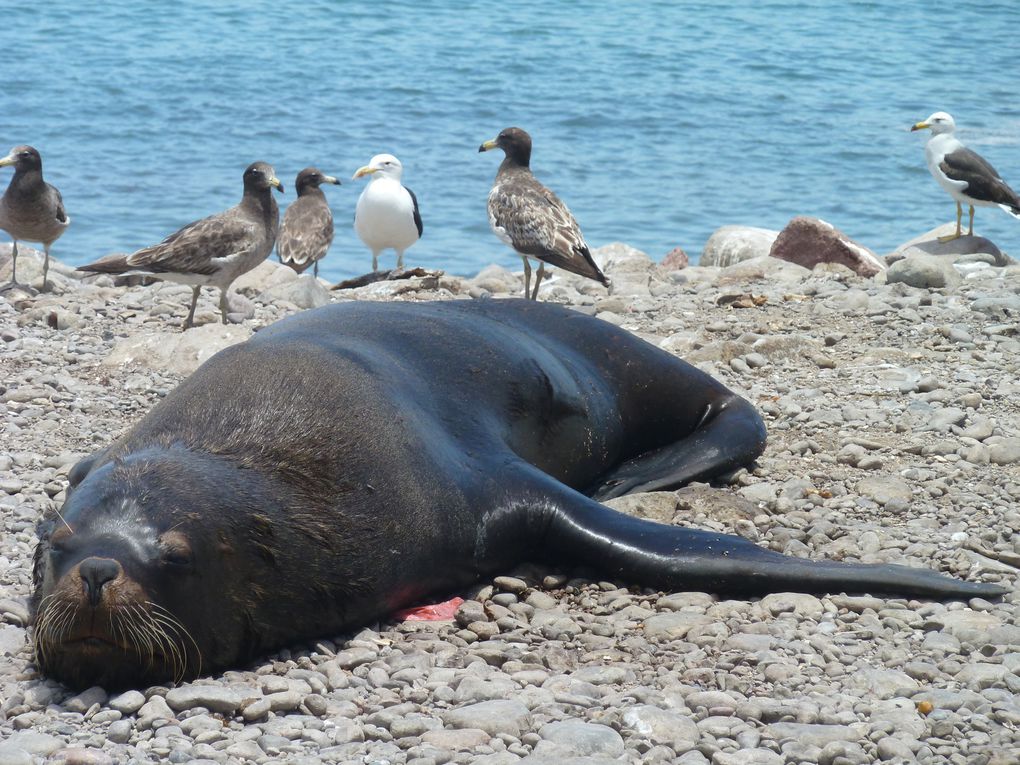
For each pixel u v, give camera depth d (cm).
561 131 9100
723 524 2142
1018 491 2288
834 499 2252
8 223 3822
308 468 1677
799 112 9956
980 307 3594
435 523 1797
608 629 1727
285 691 1482
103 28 12369
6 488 2191
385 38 12400
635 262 4591
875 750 1390
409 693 1497
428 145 8481
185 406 1734
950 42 13288
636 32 13262
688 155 8456
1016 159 8519
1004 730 1438
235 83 10212
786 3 15388
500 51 11906
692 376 2472
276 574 1588
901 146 8862
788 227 4597
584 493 2314
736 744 1393
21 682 1523
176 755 1333
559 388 2228
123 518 1492
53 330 3369
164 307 3681
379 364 1941
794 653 1639
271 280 4184
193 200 6800
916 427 2647
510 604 1817
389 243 4838
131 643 1440
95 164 7612
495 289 4231
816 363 3108
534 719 1429
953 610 1764
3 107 9119
